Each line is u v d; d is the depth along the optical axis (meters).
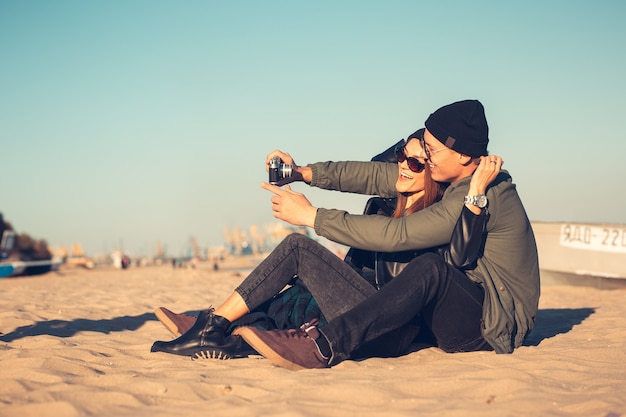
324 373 3.06
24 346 4.15
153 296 9.47
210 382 2.86
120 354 3.77
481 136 3.29
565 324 5.48
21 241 50.41
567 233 11.73
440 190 3.51
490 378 2.93
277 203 3.42
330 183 4.04
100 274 26.48
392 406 2.53
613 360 3.49
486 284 3.40
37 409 2.40
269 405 2.46
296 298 3.64
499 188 3.33
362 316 3.17
